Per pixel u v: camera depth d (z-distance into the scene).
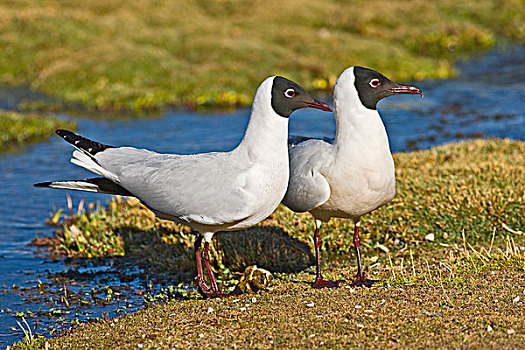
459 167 15.08
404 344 7.62
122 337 8.49
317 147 10.33
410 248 12.16
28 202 16.47
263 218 9.80
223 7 38.59
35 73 30.14
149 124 23.89
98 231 13.74
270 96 9.24
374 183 9.76
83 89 27.92
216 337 8.19
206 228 9.85
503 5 37.78
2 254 13.29
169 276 11.81
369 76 9.46
